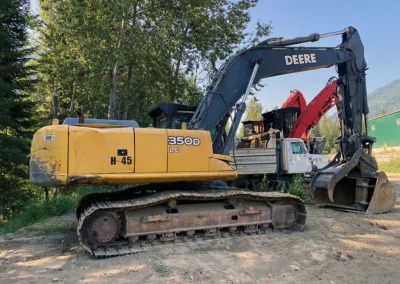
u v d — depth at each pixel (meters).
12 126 15.79
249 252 5.53
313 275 4.58
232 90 7.64
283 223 6.82
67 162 5.32
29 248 5.98
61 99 22.06
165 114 8.78
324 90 15.43
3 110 14.81
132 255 5.38
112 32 15.42
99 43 15.42
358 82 9.44
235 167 6.96
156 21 16.08
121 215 5.74
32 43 19.80
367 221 7.73
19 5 16.17
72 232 7.07
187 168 6.01
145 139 5.78
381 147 34.41
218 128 7.46
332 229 7.05
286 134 15.13
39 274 4.69
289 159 12.66
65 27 16.34
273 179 13.05
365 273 4.66
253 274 4.59
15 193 15.30
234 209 6.50
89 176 5.35
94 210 5.36
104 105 17.77
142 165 5.70
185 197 6.02
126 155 5.62
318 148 15.20
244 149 12.84
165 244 5.88
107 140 5.55
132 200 5.88
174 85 17.95
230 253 5.48
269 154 12.60
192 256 5.31
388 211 8.76
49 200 10.08
